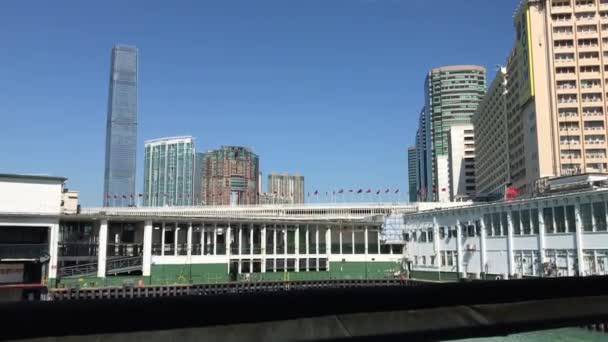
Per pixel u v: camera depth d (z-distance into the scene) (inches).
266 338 169.2
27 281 2573.8
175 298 163.3
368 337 179.5
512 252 2640.3
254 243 3892.7
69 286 2657.5
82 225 3499.0
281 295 172.2
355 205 5644.7
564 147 5221.5
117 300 157.6
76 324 152.5
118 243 3371.1
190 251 3314.5
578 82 5290.4
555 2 5418.3
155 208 5807.1
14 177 2672.2
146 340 158.9
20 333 146.0
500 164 6884.8
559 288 203.0
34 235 2704.2
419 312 184.2
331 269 3730.3
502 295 196.2
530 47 5482.3
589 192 2177.7
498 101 6943.9
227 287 2972.4
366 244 3782.0
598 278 210.2
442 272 3270.2
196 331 163.8
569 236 2284.7
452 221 3191.4
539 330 197.5
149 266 3157.0
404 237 3742.6
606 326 207.2
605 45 5300.2
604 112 5211.6
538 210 2475.4
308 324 173.2
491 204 2790.4
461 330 189.6
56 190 2741.1
